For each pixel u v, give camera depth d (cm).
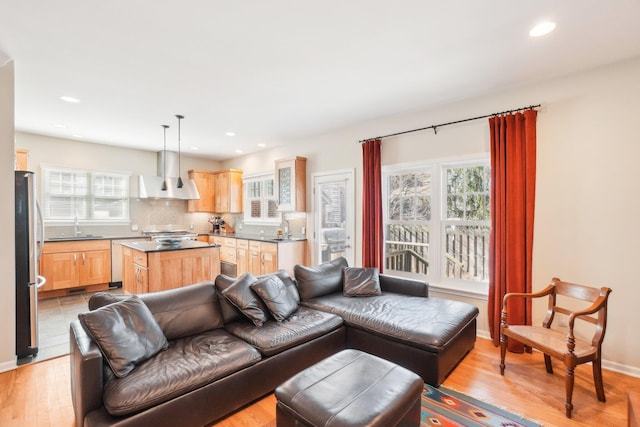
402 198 414
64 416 202
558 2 185
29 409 209
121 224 596
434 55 251
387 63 263
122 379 170
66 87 310
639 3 185
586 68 271
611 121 262
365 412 145
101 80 295
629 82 254
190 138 527
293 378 174
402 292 349
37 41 228
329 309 302
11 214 263
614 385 238
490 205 319
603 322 220
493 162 315
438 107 368
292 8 192
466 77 290
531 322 290
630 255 254
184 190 593
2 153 258
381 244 411
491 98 329
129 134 499
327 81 300
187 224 692
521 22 206
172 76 287
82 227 554
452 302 311
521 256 298
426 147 379
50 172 521
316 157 512
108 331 180
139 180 594
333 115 404
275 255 505
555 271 288
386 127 416
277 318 265
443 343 233
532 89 302
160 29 213
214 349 211
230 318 262
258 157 641
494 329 312
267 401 219
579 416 204
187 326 236
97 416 156
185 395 174
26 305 281
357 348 277
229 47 238
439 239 374
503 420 199
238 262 596
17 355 277
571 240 280
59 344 310
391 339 254
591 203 271
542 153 295
